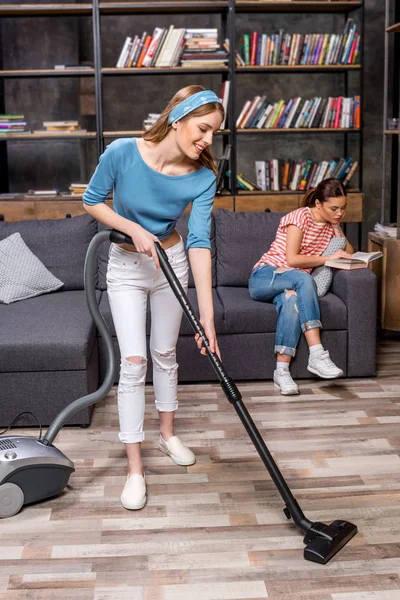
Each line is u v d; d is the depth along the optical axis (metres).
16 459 2.60
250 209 5.41
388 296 4.72
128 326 2.67
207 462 3.04
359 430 3.34
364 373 4.03
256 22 5.95
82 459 3.08
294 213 4.05
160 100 6.01
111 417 3.54
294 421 3.46
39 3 5.71
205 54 5.38
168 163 2.52
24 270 4.14
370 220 6.30
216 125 2.42
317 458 3.06
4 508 2.60
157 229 2.65
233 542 2.44
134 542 2.45
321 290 4.02
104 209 2.57
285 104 5.57
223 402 3.71
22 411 3.40
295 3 5.38
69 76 5.50
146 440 3.26
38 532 2.53
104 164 2.49
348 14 5.86
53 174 5.91
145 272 2.68
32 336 3.39
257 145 6.14
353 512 2.62
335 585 2.20
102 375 3.91
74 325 3.56
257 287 4.01
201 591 2.18
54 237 4.33
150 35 5.91
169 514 2.63
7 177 5.88
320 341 3.93
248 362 3.95
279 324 3.86
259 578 2.24
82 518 2.61
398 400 3.71
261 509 2.65
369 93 6.11
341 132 5.75
